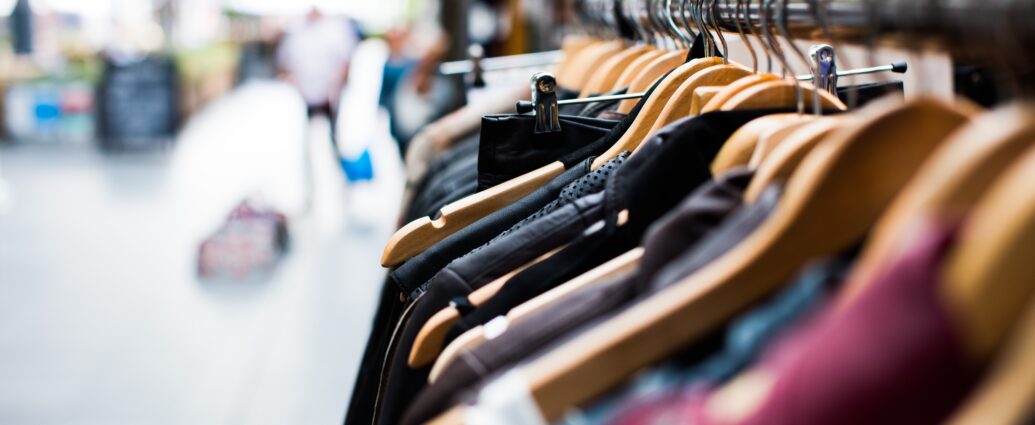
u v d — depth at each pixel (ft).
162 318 13.10
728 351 2.15
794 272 2.19
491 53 14.97
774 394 1.73
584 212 3.37
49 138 30.83
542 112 4.27
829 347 1.67
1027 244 1.49
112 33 33.78
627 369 2.22
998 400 1.44
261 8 56.95
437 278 3.37
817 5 2.76
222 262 14.76
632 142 3.91
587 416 2.27
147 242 17.28
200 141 30.42
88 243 17.20
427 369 3.29
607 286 2.74
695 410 2.00
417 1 39.47
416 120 13.79
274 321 12.95
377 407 3.87
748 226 2.35
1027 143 1.62
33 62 32.55
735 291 2.20
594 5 7.03
